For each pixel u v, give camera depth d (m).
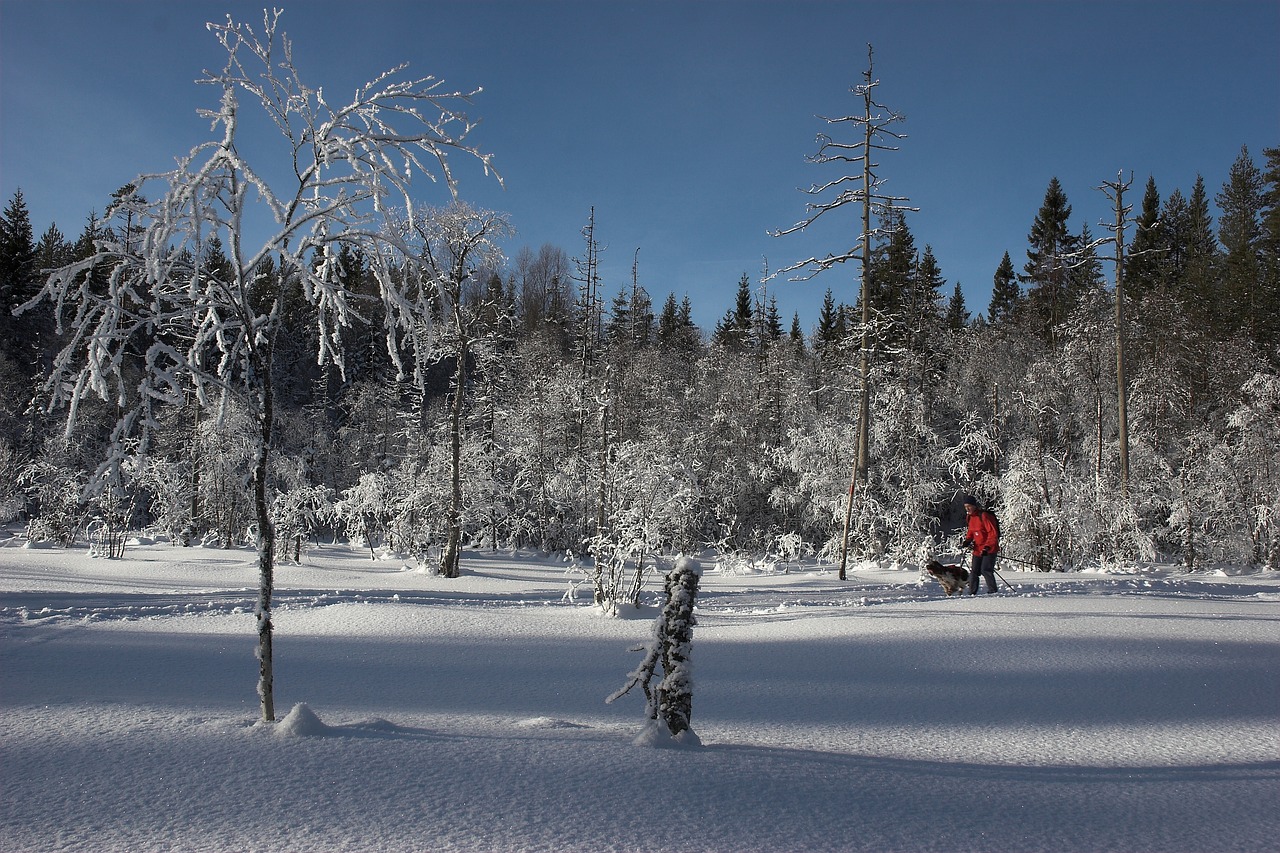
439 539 22.67
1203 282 33.88
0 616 10.59
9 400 29.81
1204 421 26.42
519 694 6.46
